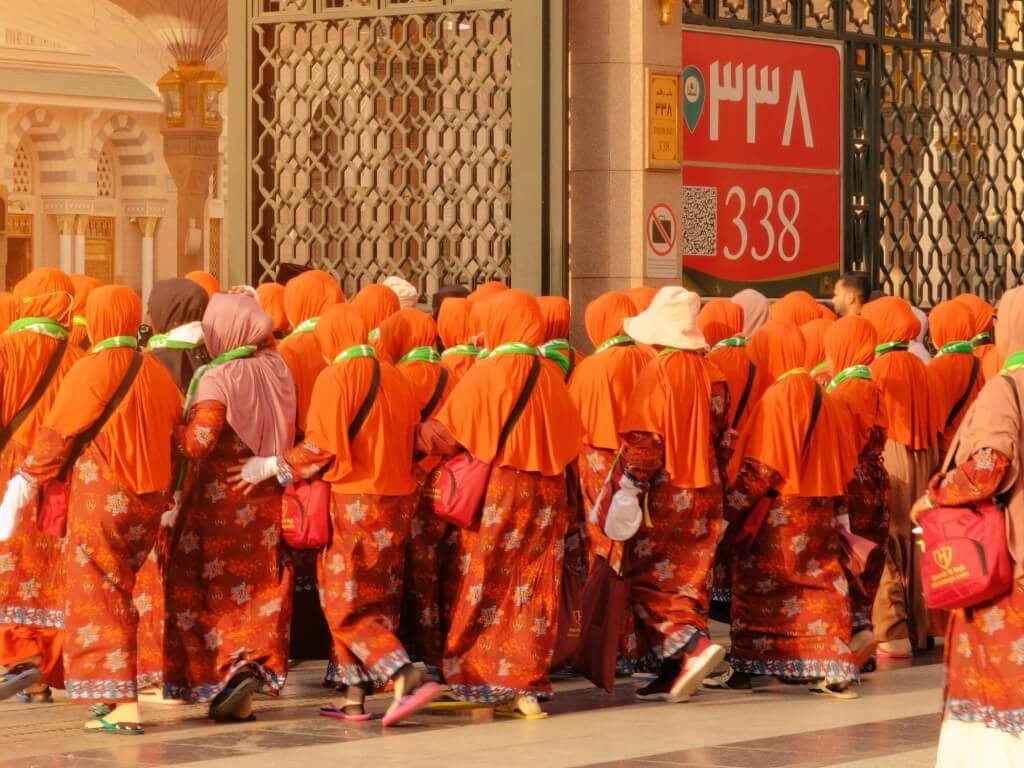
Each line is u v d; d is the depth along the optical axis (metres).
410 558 24.17
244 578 22.62
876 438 27.31
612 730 22.20
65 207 143.12
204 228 94.12
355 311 22.92
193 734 21.94
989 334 30.28
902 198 37.53
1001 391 17.09
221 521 22.50
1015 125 40.06
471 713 23.55
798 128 35.12
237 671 22.41
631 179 31.50
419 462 24.56
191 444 22.03
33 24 111.81
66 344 24.17
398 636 24.47
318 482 22.48
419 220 32.75
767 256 34.56
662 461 23.80
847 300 31.41
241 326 22.52
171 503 22.36
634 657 25.69
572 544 26.09
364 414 22.53
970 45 38.81
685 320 24.11
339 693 25.06
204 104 93.31
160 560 23.23
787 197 34.94
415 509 23.75
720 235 33.72
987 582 16.86
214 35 92.69
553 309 26.47
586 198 31.72
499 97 31.75
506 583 23.05
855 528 27.03
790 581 24.97
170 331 24.02
